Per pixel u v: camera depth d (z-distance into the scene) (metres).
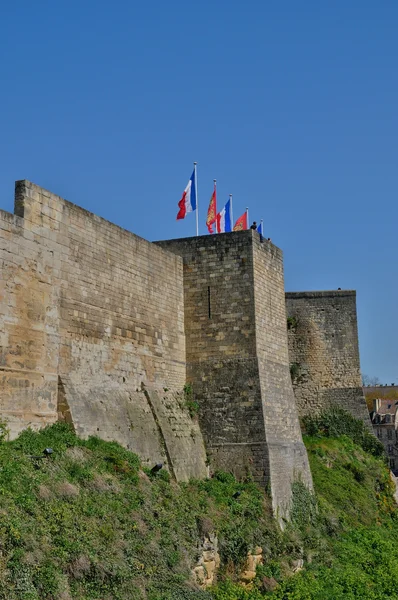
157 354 36.12
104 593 22.72
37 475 24.47
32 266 27.66
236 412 37.62
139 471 30.53
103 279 32.25
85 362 30.38
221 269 39.25
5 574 19.97
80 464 27.09
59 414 28.44
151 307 36.00
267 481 36.38
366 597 33.62
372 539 41.88
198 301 39.31
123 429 31.56
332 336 55.94
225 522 32.00
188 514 30.25
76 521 23.86
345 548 39.59
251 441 37.09
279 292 42.25
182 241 40.09
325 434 54.19
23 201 27.53
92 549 23.33
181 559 27.33
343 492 46.88
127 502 27.42
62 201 29.81
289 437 40.16
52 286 28.73
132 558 24.95
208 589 28.66
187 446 35.81
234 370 38.16
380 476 52.09
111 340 32.38
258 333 38.59
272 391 39.06
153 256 36.72
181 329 38.88
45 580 20.70
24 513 22.28
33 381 27.22
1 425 25.27
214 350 38.62
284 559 34.19
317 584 33.38
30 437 26.23
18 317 26.70
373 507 48.12
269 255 41.28
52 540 22.30
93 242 31.77
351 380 55.44
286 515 37.41
